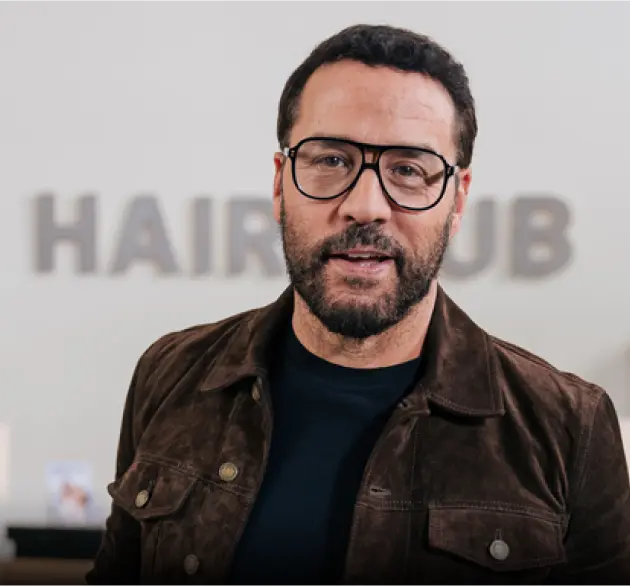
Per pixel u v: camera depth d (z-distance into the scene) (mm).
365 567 851
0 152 1599
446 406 905
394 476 878
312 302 864
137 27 1566
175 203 1587
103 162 1592
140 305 1601
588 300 1544
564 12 1510
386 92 834
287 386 934
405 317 877
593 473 926
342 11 1538
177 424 1007
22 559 1592
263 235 1574
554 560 869
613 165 1522
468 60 1525
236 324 1107
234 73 1562
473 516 872
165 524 944
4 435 1617
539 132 1527
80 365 1618
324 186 848
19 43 1580
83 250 1598
